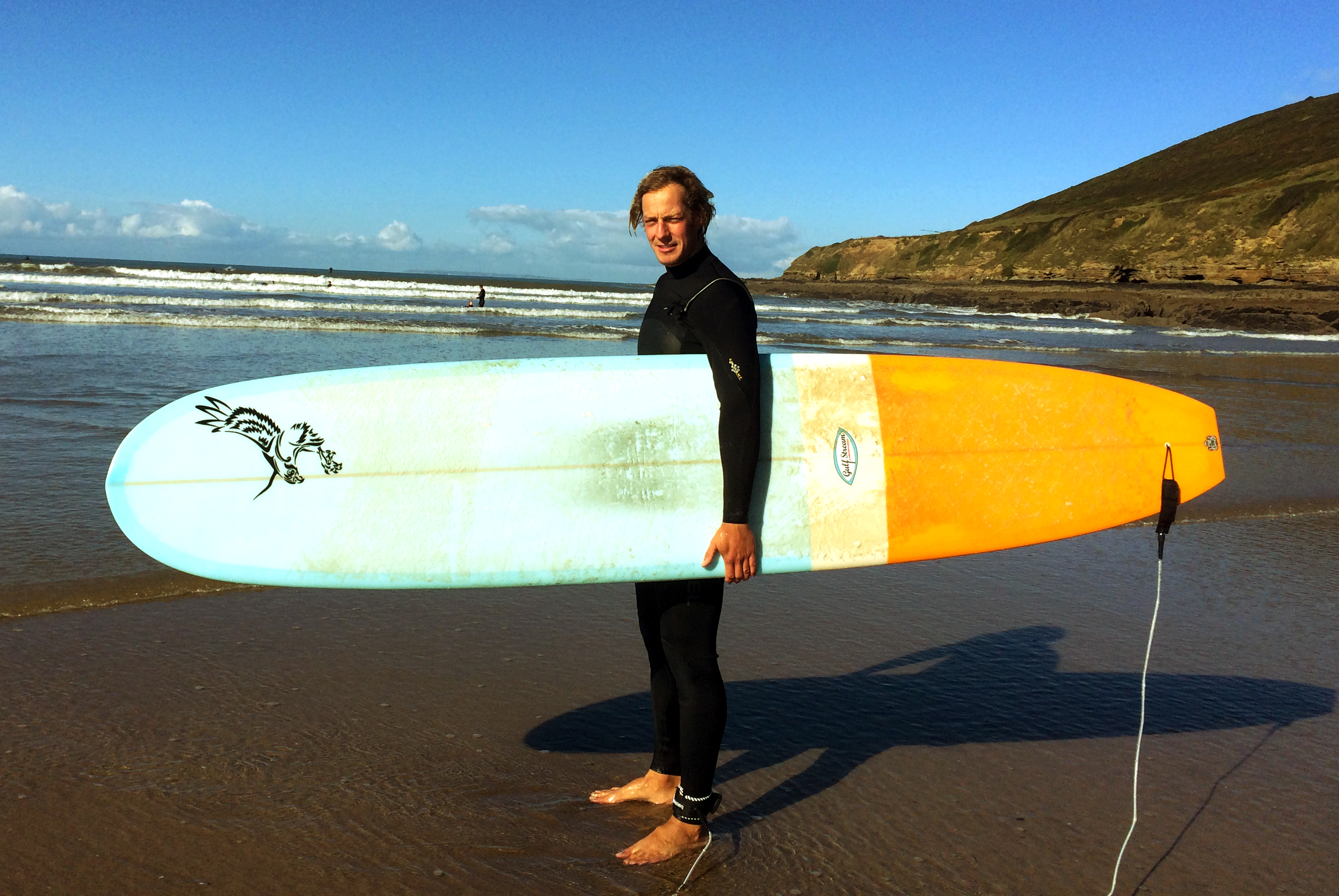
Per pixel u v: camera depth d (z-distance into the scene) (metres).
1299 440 7.91
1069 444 2.30
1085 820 2.12
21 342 10.62
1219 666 3.08
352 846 1.88
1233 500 5.55
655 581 1.99
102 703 2.43
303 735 2.34
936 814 2.12
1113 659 3.12
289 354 11.00
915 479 2.19
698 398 2.12
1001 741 2.50
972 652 3.14
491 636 3.08
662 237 1.92
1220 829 2.09
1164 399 2.39
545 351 13.16
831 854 1.94
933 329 24.94
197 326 14.26
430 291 37.50
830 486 2.14
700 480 2.09
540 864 1.86
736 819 2.07
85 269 32.94
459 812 2.04
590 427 2.10
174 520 2.00
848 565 2.13
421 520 2.06
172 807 1.98
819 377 2.21
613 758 2.32
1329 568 4.28
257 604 3.25
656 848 1.89
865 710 2.67
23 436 5.60
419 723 2.44
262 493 2.04
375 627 3.11
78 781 2.06
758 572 2.07
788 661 3.01
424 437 2.09
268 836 1.90
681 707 1.93
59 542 3.65
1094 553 4.45
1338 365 17.36
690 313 1.91
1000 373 2.33
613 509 2.06
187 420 2.04
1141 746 2.50
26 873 1.73
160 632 2.94
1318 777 2.36
